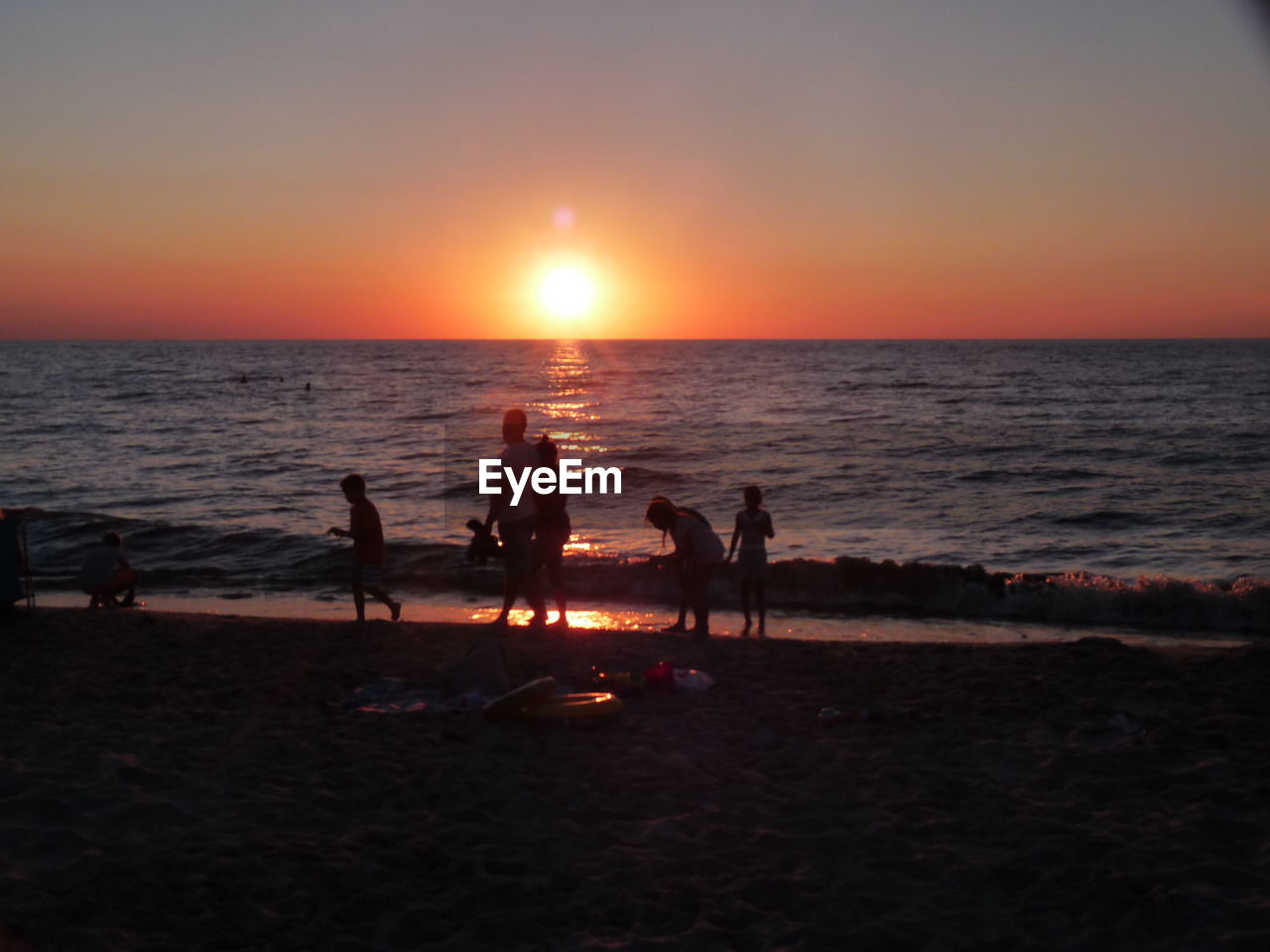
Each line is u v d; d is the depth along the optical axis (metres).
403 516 20.12
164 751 5.79
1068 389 65.75
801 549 16.53
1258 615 11.52
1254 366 99.00
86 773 5.36
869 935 3.73
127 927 3.70
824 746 6.01
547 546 9.59
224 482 25.47
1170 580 12.07
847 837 4.66
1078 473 25.66
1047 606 12.16
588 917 3.88
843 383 74.31
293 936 3.66
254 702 6.92
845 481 24.28
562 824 4.80
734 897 4.03
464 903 3.97
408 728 6.31
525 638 9.15
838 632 11.22
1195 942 3.66
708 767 5.69
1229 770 5.45
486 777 5.46
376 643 8.91
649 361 127.50
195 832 4.61
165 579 14.27
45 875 4.11
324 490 23.94
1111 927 3.77
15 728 6.21
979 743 6.01
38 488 24.38
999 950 3.64
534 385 75.69
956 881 4.20
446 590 13.58
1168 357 127.62
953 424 40.12
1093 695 7.06
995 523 18.94
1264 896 4.00
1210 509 20.08
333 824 4.77
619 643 8.97
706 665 8.13
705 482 24.06
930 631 11.31
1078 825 4.78
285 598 13.04
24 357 151.62
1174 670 7.72
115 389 71.69
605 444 32.78
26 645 8.70
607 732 6.34
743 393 63.78
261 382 81.75
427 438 36.97
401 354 171.50
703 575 9.16
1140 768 5.59
